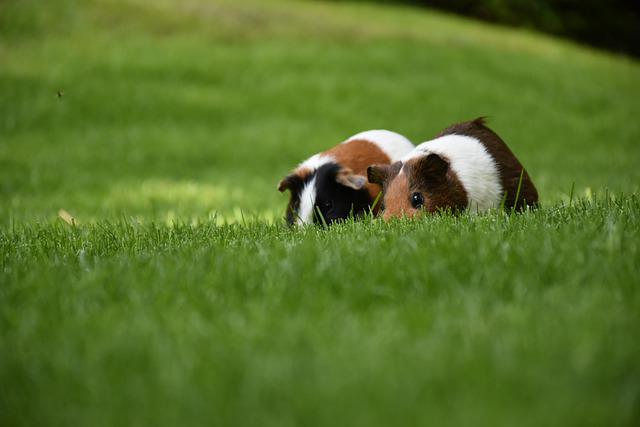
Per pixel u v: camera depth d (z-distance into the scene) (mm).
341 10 39531
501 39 38125
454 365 3311
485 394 3035
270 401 3121
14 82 24531
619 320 3703
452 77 29484
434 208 7387
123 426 3078
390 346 3559
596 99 29375
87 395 3352
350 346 3623
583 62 36688
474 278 4551
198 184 17266
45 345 3926
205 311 4363
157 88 25641
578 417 2783
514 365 3252
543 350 3408
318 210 8211
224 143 21672
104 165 19156
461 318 3939
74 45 28078
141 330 3996
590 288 4305
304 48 30844
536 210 6820
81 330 4102
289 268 4961
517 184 8023
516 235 5469
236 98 25688
